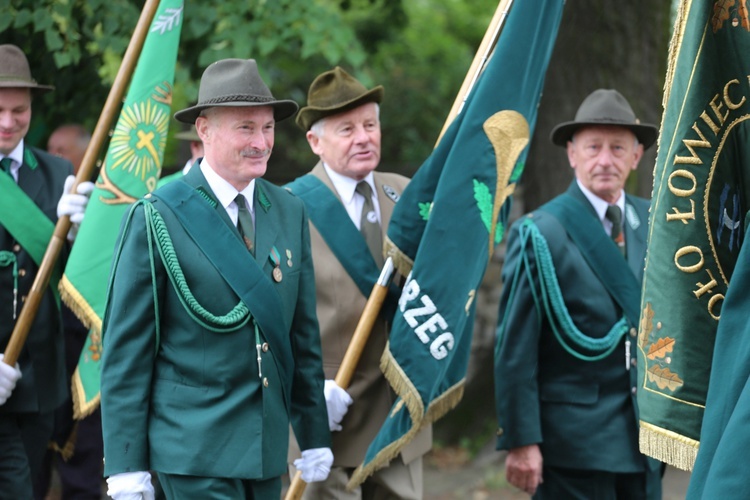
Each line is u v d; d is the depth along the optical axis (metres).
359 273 7.97
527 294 8.09
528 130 7.73
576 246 8.15
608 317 8.07
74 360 10.16
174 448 6.14
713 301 5.32
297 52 15.05
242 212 6.46
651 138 8.47
